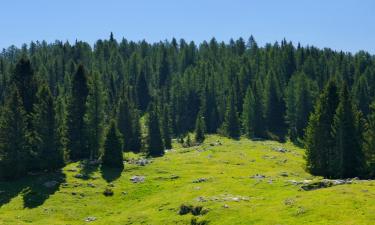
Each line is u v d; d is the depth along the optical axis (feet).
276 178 273.75
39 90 333.21
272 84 602.85
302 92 558.56
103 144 350.64
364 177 291.79
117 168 331.57
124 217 234.17
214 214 209.77
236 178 287.69
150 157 417.69
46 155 317.83
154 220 222.07
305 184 235.61
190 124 626.23
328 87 318.45
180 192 263.70
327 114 310.04
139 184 295.48
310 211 191.21
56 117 327.47
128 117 467.93
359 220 173.68
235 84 645.92
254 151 418.31
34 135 332.39
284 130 584.40
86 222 237.45
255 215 200.03
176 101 627.46
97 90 367.45
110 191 279.28
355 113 303.89
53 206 255.91
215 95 630.33
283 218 190.49
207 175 308.60
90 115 363.15
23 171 307.99
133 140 467.52
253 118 557.33
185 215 220.64
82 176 306.35
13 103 306.96
